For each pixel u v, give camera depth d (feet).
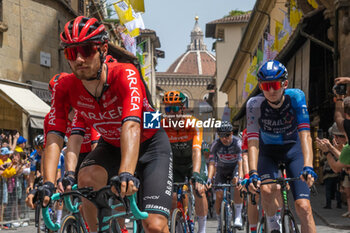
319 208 47.06
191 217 23.12
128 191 10.65
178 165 23.24
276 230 17.84
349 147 17.25
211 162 29.50
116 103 12.91
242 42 145.79
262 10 111.04
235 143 29.22
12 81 70.69
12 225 38.75
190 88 500.74
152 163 13.93
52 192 11.87
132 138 11.48
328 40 58.18
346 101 17.51
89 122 13.93
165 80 502.79
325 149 18.56
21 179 40.40
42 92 76.02
